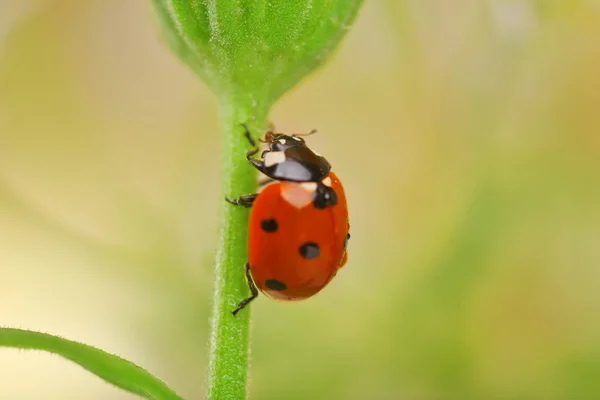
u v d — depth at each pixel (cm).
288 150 9
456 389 11
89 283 11
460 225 11
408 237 11
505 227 11
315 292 9
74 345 8
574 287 11
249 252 9
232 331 9
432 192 11
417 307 11
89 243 11
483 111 11
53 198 11
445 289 11
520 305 11
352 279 11
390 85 12
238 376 9
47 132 11
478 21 11
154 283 11
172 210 11
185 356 11
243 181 9
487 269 11
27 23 11
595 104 11
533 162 11
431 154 11
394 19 11
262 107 9
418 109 11
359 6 9
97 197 11
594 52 11
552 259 11
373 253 11
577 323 11
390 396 11
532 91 11
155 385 8
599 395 11
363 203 11
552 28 11
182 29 9
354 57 12
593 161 11
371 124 12
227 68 9
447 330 11
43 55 11
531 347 11
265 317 11
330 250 9
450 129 11
